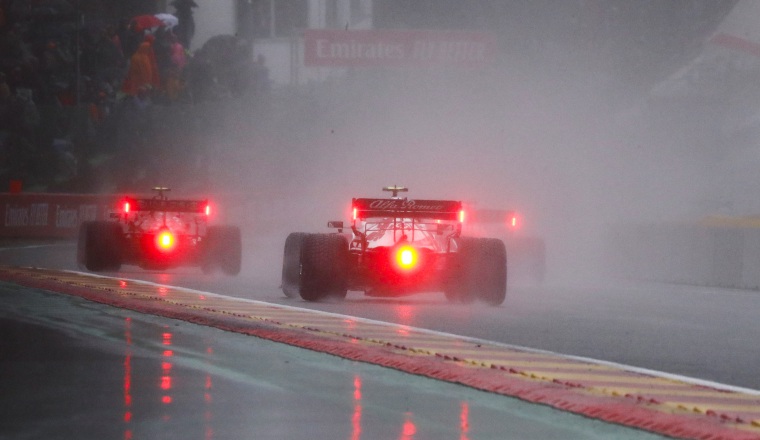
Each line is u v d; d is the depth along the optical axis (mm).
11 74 169000
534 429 22438
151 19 181375
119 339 35906
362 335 37062
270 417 23125
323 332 37594
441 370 29188
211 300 50188
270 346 34719
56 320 41094
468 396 26234
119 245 70312
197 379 28016
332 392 26484
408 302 52062
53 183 159875
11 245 111688
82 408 23797
